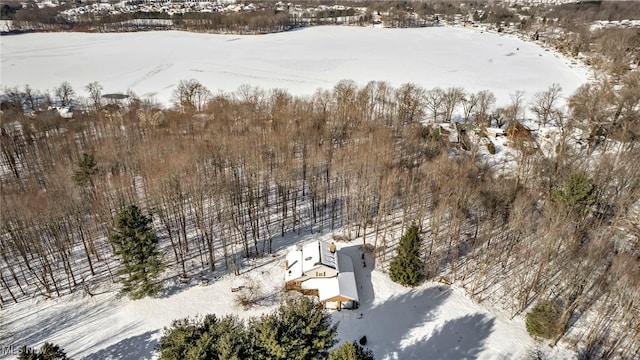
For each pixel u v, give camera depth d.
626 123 97.00
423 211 76.06
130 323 59.00
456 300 61.66
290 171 77.50
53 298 62.81
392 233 76.00
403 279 63.44
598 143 102.00
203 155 81.19
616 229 63.78
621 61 174.25
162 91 176.62
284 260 70.81
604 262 58.66
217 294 64.06
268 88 175.12
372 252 71.94
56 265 69.12
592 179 70.31
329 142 95.19
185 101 136.38
